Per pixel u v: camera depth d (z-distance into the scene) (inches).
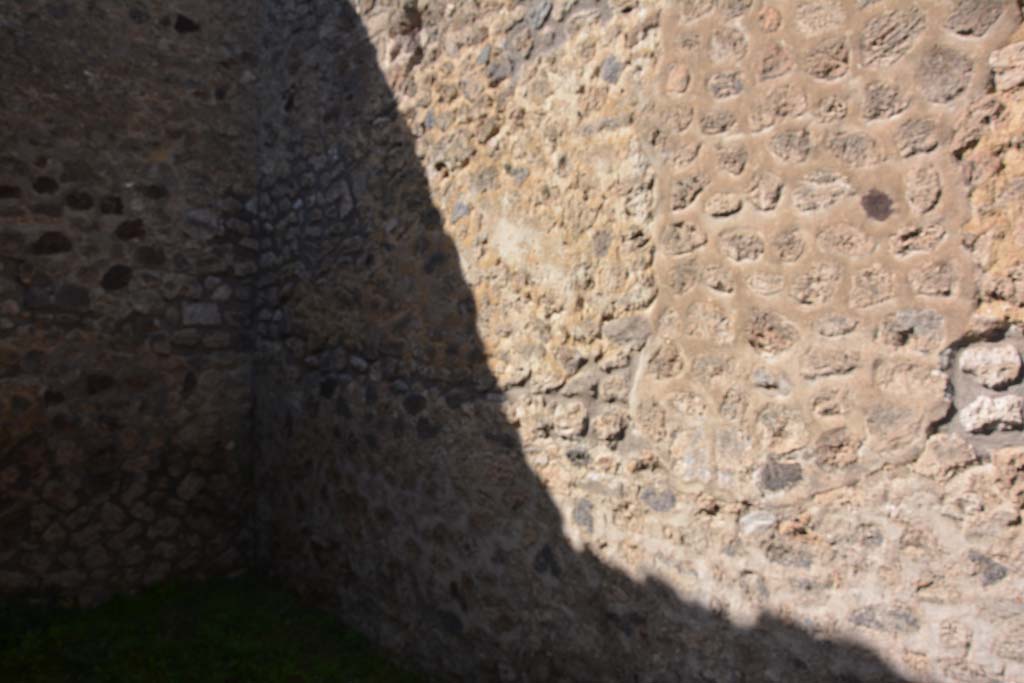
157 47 148.3
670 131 86.2
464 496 110.3
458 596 111.4
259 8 158.6
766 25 79.4
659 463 87.2
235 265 156.6
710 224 83.1
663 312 86.8
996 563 67.0
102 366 141.9
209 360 153.6
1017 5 65.9
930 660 69.7
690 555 84.5
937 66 69.8
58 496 137.4
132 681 114.4
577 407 95.3
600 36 93.0
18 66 133.8
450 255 112.9
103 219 142.1
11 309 133.1
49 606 136.2
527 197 101.3
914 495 71.0
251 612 138.6
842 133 75.0
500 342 105.2
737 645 80.8
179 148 150.4
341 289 134.3
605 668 92.3
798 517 77.1
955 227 69.2
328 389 137.3
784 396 78.1
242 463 157.6
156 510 147.8
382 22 125.5
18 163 133.8
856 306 74.2
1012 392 66.6
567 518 96.5
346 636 129.4
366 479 128.2
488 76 107.0
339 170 135.4
